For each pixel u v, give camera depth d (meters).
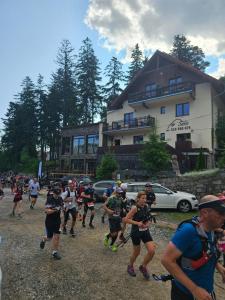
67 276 6.24
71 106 55.78
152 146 26.09
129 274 6.38
